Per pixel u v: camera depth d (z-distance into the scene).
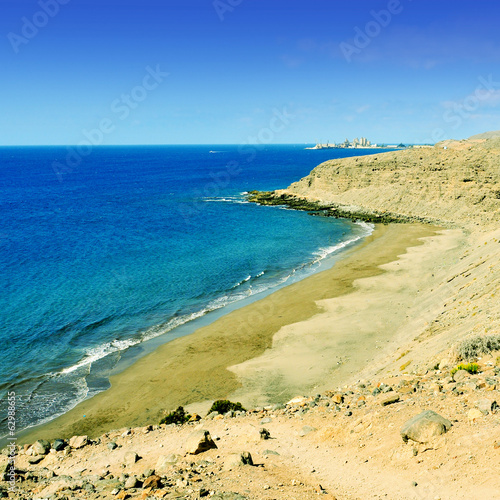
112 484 11.62
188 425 18.36
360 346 34.25
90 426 25.42
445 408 13.42
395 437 12.71
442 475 10.48
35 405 27.97
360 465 12.07
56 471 14.52
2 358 34.41
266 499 9.92
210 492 10.36
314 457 13.19
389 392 17.19
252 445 14.68
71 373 32.38
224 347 36.25
